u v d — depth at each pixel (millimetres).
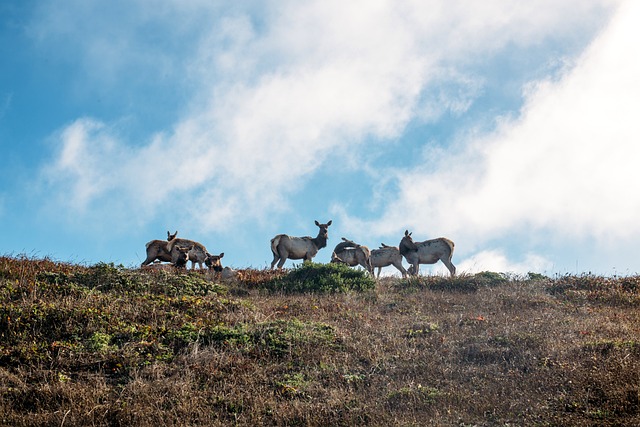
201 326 24531
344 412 18656
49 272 29359
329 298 31016
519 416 17547
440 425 17344
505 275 36938
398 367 21609
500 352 22250
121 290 28438
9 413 18172
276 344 23250
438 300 31547
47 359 21344
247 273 36625
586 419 16906
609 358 20422
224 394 19812
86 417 18062
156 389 19734
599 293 32688
